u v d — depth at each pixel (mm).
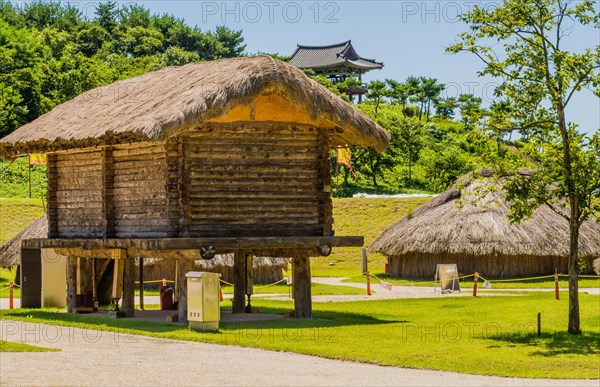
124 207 26969
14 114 94688
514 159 23750
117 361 17922
